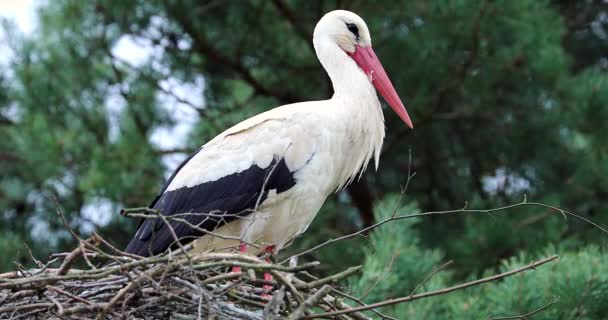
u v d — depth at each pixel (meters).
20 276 7.45
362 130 9.24
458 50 14.70
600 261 10.48
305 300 7.02
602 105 14.78
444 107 15.38
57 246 14.84
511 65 14.66
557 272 10.20
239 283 7.28
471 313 10.05
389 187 16.31
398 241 10.90
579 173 15.20
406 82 14.98
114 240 14.20
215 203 8.89
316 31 9.83
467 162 16.59
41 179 14.51
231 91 15.98
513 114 15.64
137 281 6.88
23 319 7.29
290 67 15.52
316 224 14.14
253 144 8.95
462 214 15.51
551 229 13.50
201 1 15.34
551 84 15.17
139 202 13.89
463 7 14.23
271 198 8.81
